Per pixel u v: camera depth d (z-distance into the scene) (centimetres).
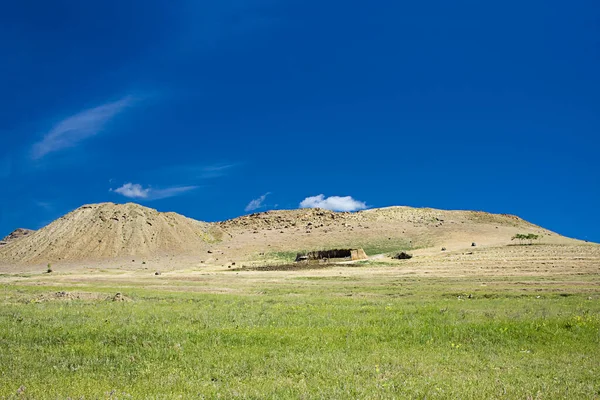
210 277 7262
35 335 1642
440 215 18750
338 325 1955
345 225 17100
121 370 1278
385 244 13788
